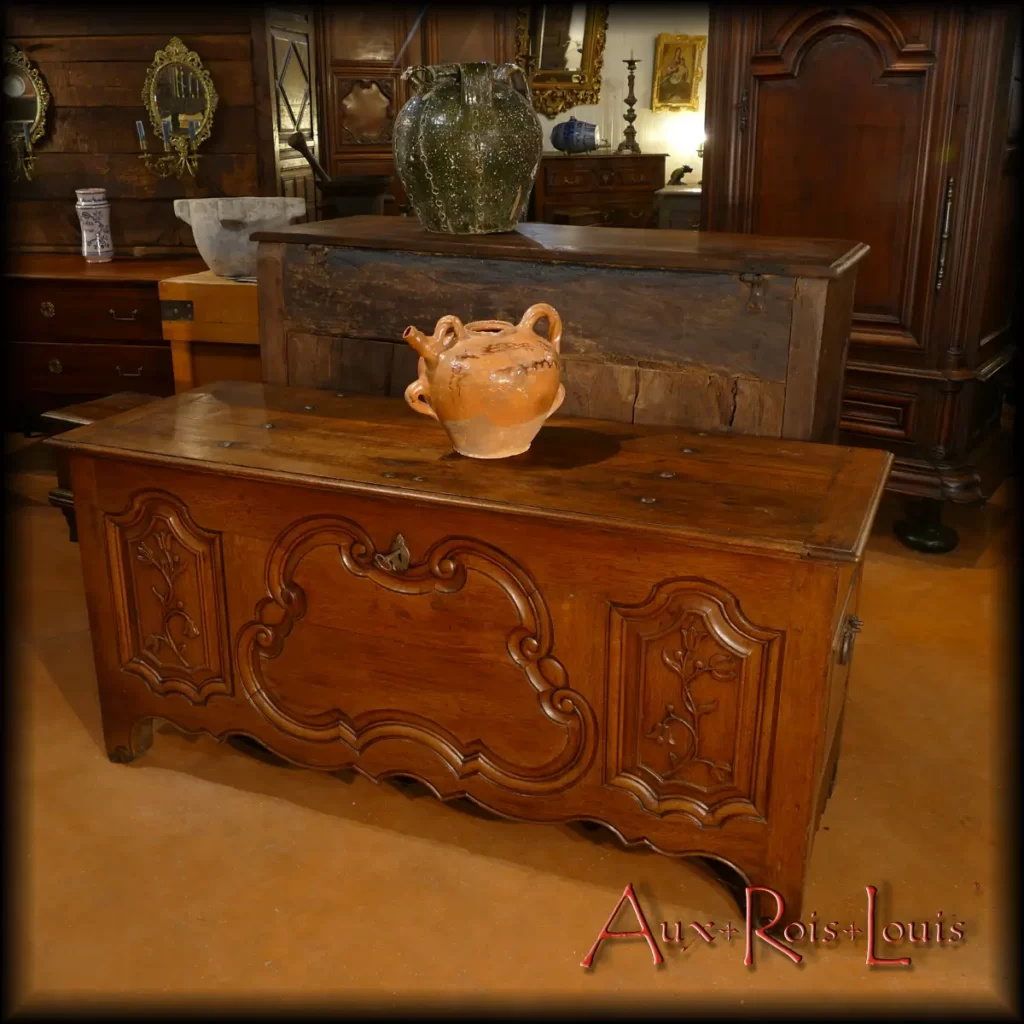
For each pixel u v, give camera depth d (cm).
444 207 241
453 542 187
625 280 219
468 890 195
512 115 235
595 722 187
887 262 322
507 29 573
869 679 267
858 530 167
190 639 218
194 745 240
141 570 217
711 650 175
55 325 399
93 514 217
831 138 319
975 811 217
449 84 235
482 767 199
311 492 196
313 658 208
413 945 181
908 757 236
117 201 437
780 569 166
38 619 296
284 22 441
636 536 172
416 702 201
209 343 318
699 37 683
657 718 183
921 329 321
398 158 242
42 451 431
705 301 214
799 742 173
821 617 165
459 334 196
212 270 322
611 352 225
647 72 692
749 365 214
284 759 227
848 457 203
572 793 193
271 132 423
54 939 182
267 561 204
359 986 172
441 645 195
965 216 306
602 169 673
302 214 319
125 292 389
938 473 329
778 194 333
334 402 240
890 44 303
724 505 178
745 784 179
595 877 199
